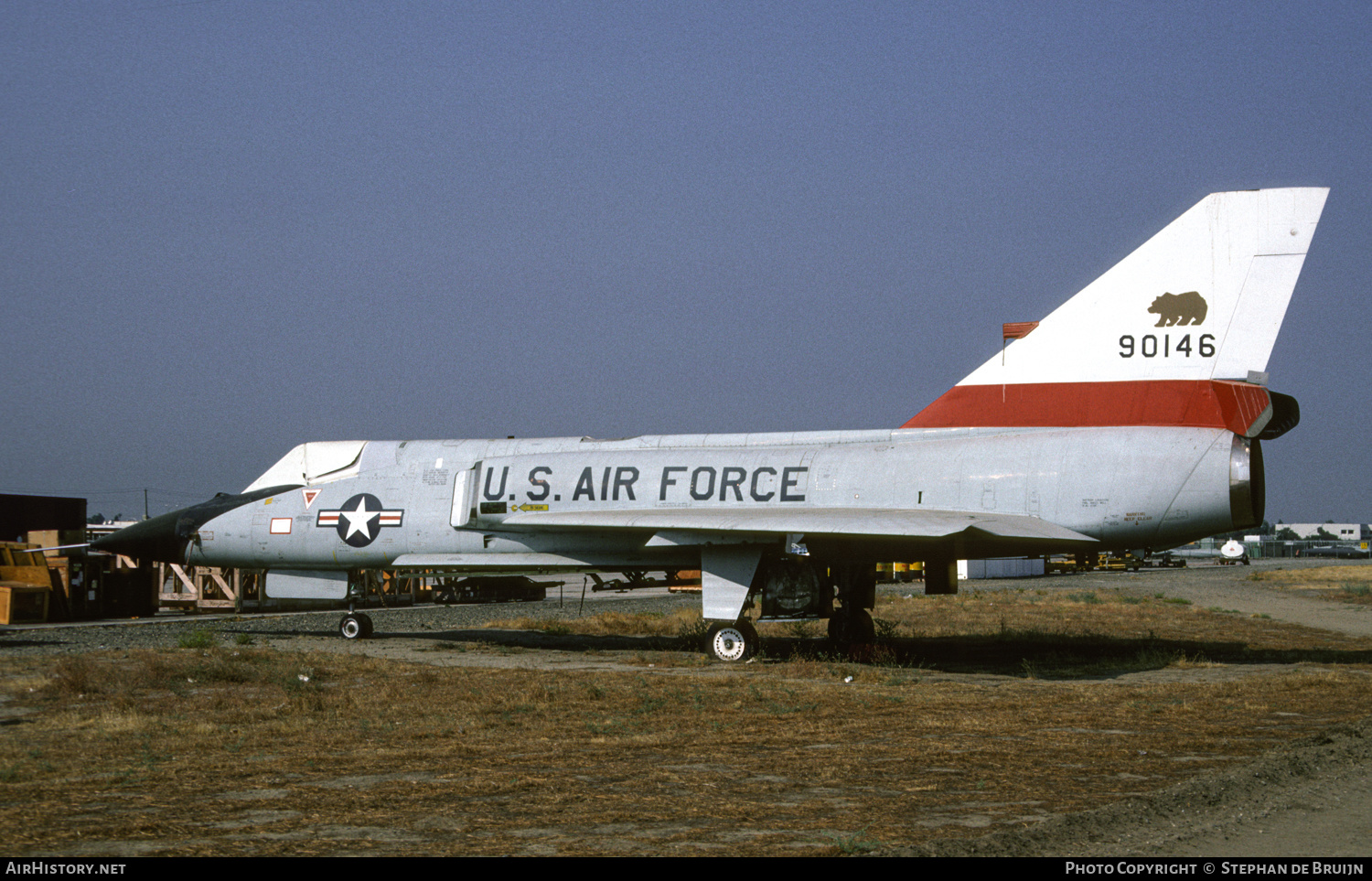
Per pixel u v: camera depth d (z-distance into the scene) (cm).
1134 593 4438
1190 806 741
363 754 955
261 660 1692
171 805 752
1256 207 1692
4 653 1852
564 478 1981
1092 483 1664
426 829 686
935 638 2306
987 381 1817
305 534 2183
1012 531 1559
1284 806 747
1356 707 1236
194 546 2258
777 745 1005
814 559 1864
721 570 1820
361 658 1756
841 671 1633
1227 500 1619
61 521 4366
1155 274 1734
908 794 788
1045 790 803
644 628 2538
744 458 1889
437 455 2169
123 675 1489
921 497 1752
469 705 1262
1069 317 1777
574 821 707
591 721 1154
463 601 4006
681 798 776
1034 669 1692
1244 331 1680
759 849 634
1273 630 2538
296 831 680
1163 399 1703
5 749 975
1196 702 1285
